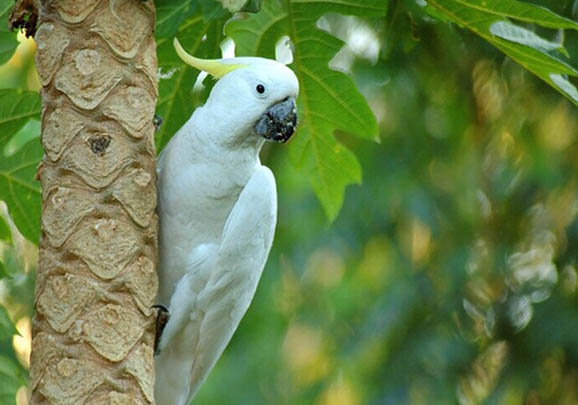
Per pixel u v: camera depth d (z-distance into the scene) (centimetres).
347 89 955
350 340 1727
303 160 1015
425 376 1734
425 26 1505
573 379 1755
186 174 804
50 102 666
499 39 823
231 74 816
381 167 1727
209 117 809
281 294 1772
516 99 1730
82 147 659
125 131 670
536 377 1750
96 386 636
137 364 652
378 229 1727
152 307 674
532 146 1741
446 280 1753
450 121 1738
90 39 668
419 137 1739
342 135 1748
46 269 651
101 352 641
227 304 860
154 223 686
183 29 894
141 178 674
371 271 1773
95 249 652
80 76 663
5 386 1000
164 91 917
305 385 1761
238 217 819
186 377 902
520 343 1772
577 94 825
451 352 1728
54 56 666
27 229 967
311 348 1828
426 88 1680
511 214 1820
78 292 644
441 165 1759
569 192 1788
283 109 812
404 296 1725
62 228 651
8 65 1577
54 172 660
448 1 820
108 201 660
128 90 673
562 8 1393
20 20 717
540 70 833
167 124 929
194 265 823
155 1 770
